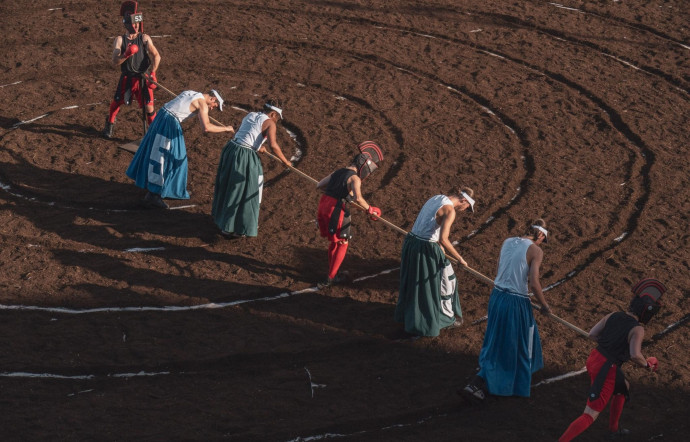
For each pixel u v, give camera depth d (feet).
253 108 87.61
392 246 67.62
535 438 48.01
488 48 105.50
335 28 108.78
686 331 58.08
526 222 70.64
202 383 51.34
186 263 63.72
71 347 53.52
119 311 57.62
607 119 88.89
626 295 61.93
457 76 97.60
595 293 62.08
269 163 78.23
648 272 64.69
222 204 66.08
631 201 74.28
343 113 87.86
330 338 56.44
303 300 60.44
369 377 52.95
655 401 51.44
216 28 106.22
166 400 49.57
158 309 58.18
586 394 52.01
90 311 57.26
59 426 46.75
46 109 85.35
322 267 64.59
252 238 67.67
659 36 110.52
